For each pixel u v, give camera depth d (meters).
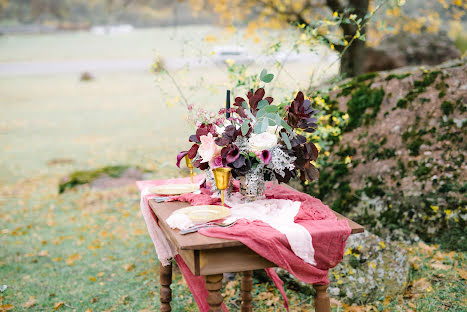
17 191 7.23
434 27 7.04
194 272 2.30
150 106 15.47
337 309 3.36
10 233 5.48
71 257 4.75
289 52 4.33
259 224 2.44
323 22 4.22
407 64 9.13
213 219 2.49
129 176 7.36
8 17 20.75
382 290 3.47
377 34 6.96
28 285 4.20
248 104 2.83
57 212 6.20
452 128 4.41
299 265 2.36
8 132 12.05
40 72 24.23
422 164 4.43
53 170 8.52
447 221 4.21
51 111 14.94
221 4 6.82
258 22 6.62
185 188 3.14
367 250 3.64
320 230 2.40
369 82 4.86
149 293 3.95
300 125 2.72
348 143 4.77
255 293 3.76
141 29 41.44
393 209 4.41
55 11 20.84
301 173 2.83
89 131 12.02
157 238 3.08
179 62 18.66
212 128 2.76
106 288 4.11
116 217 5.93
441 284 3.60
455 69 4.56
